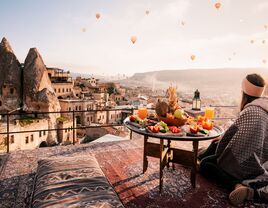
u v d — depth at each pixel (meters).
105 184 2.31
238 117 3.11
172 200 3.13
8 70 47.31
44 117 44.97
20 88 47.91
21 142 36.53
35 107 46.19
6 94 46.03
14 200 2.98
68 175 2.42
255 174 3.03
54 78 75.56
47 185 2.22
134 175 3.87
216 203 3.09
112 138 6.38
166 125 3.25
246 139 2.97
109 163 4.38
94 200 1.98
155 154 3.74
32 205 2.02
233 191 2.96
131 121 3.71
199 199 3.17
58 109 49.69
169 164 4.39
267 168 3.19
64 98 71.75
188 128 3.43
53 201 1.95
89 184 2.26
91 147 5.34
